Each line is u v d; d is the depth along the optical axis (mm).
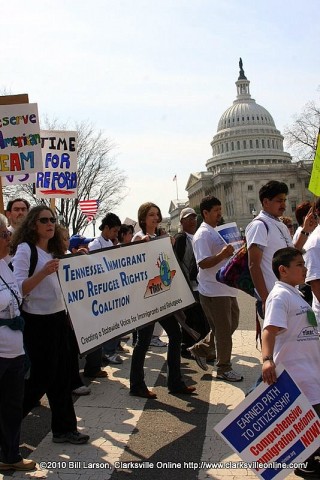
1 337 4066
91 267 5109
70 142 9953
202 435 4820
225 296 6328
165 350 8430
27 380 4676
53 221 4742
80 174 38562
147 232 6801
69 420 4750
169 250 6281
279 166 109438
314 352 3922
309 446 3557
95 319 5066
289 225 10719
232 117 130625
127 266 5594
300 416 3564
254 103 133750
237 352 7797
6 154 7402
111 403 5781
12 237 4762
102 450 4570
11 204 6738
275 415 3574
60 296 4742
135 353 5965
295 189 108188
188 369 7102
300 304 3920
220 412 5387
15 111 7371
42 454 4520
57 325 4699
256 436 3570
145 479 4023
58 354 4695
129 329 5484
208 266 6188
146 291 5777
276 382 3582
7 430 4211
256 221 5113
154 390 6238
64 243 4926
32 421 5410
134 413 5441
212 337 7270
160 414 5391
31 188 30844
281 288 3934
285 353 3887
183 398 5879
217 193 118312
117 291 5398
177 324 6109
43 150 9820
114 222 7875
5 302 4078
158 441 4723
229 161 125500
